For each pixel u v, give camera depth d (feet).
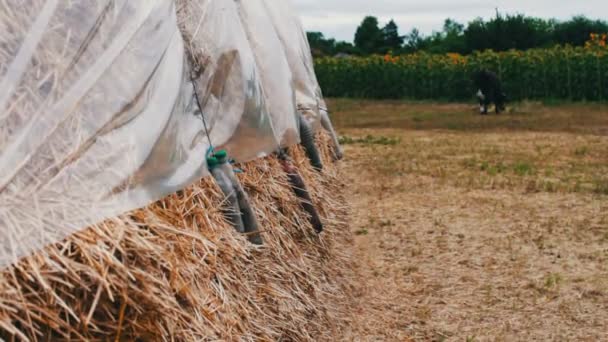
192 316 7.55
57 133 7.02
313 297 14.08
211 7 11.72
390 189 37.04
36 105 6.97
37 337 6.18
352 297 18.67
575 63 103.55
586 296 20.01
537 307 19.13
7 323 5.73
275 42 14.89
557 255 24.14
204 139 10.37
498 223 28.99
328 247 16.69
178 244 7.77
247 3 14.76
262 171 13.17
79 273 6.43
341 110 104.83
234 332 8.86
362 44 299.58
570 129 68.90
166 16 9.46
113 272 6.59
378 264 23.08
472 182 38.52
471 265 22.99
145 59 8.55
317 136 19.94
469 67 115.75
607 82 102.73
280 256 12.58
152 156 8.20
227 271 9.36
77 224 6.57
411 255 24.22
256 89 12.09
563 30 206.80
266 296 11.18
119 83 7.97
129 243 6.93
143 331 6.77
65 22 7.68
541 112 90.12
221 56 11.33
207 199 9.79
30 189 6.51
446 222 29.27
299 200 14.53
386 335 16.78
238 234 10.22
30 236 6.18
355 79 131.23
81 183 6.96
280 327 11.58
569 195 34.60
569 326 17.81
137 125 8.06
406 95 126.21
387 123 81.35
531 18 208.03
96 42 7.89
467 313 18.63
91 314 6.21
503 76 109.81
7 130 6.65
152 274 6.97
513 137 62.39
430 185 38.04
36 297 6.17
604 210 31.19
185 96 9.97
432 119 84.99
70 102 7.23
